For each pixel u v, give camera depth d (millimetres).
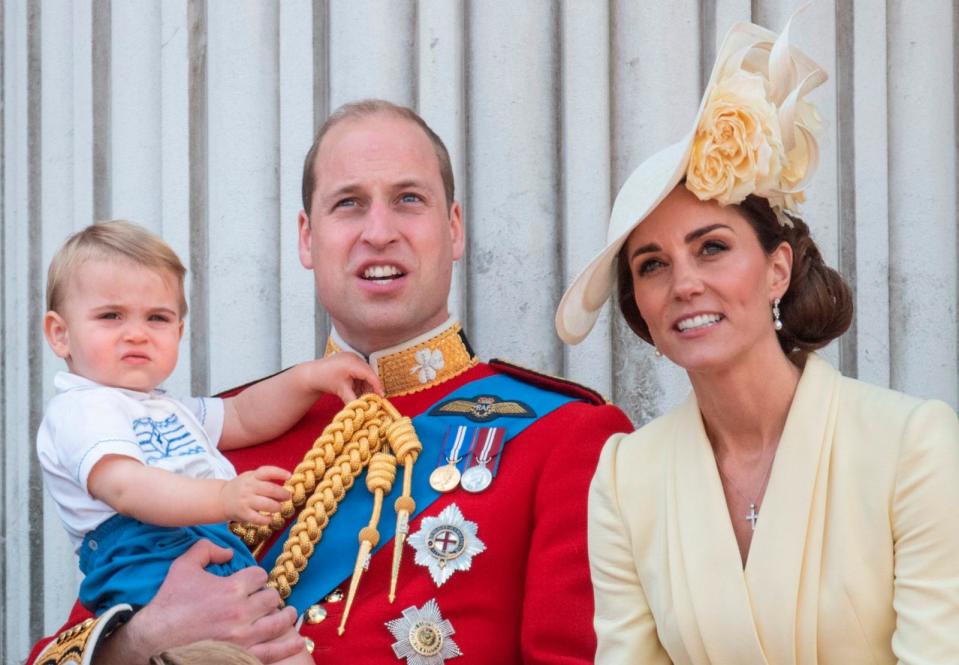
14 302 12031
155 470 8023
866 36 10391
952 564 6578
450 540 8578
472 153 10609
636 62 10469
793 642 6777
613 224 7543
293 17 10820
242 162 10844
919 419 6758
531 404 9125
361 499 8883
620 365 10430
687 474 7277
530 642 8227
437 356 9445
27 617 11523
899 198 10398
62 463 8227
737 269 7164
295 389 9242
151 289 8539
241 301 10805
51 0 11750
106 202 11414
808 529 6844
